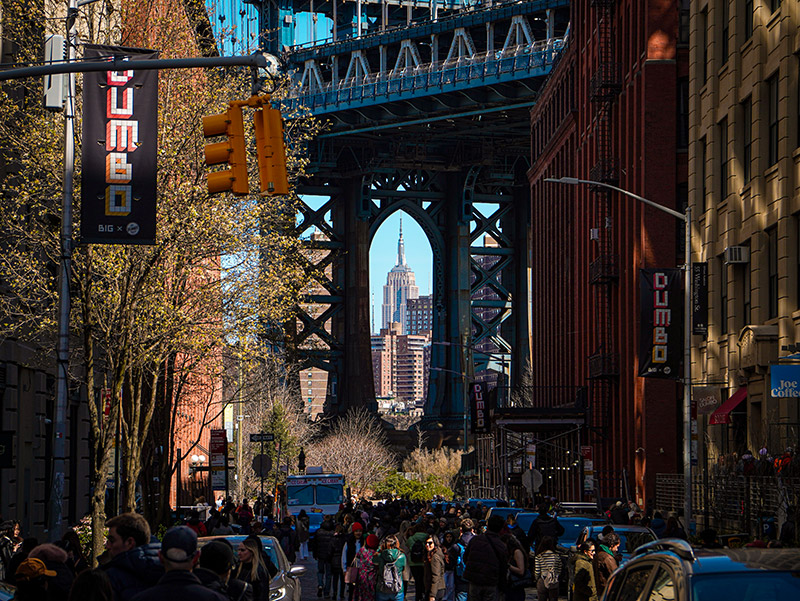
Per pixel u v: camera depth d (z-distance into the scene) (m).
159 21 30.09
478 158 180.62
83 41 29.97
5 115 30.33
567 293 93.75
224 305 31.53
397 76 144.75
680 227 60.62
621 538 26.30
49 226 29.84
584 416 72.69
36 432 38.31
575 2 89.50
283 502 84.69
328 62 154.00
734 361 44.09
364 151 180.12
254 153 32.06
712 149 47.62
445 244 195.25
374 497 152.50
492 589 20.48
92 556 27.17
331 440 156.62
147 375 38.31
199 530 25.39
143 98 24.61
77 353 38.69
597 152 75.44
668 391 58.91
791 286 38.25
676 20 61.22
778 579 8.54
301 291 34.91
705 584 8.57
